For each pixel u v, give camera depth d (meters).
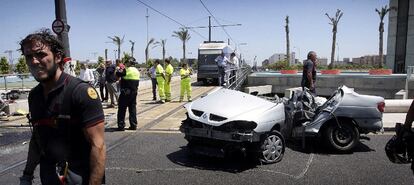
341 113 6.38
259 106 5.89
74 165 2.10
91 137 2.05
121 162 5.89
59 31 9.86
